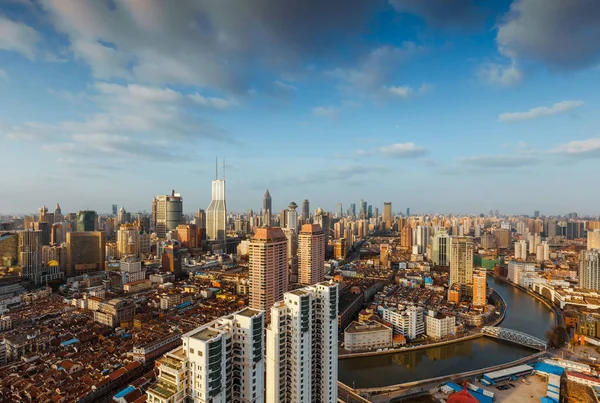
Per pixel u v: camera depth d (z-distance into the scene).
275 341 193.75
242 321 169.25
